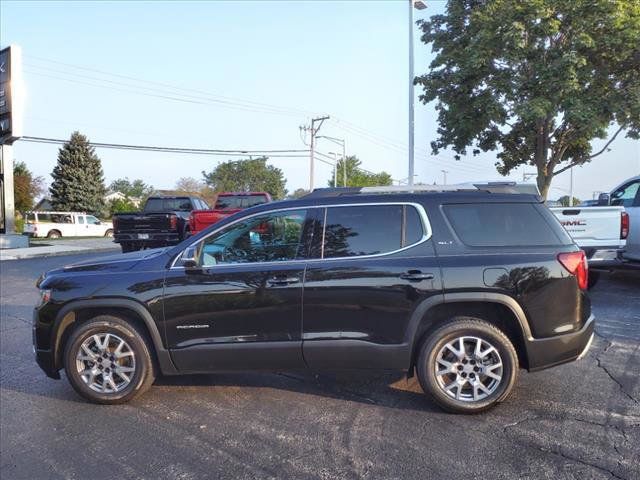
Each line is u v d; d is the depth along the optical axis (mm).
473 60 15406
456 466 3551
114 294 4641
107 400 4746
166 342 4613
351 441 3959
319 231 4617
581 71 14766
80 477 3562
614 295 9281
